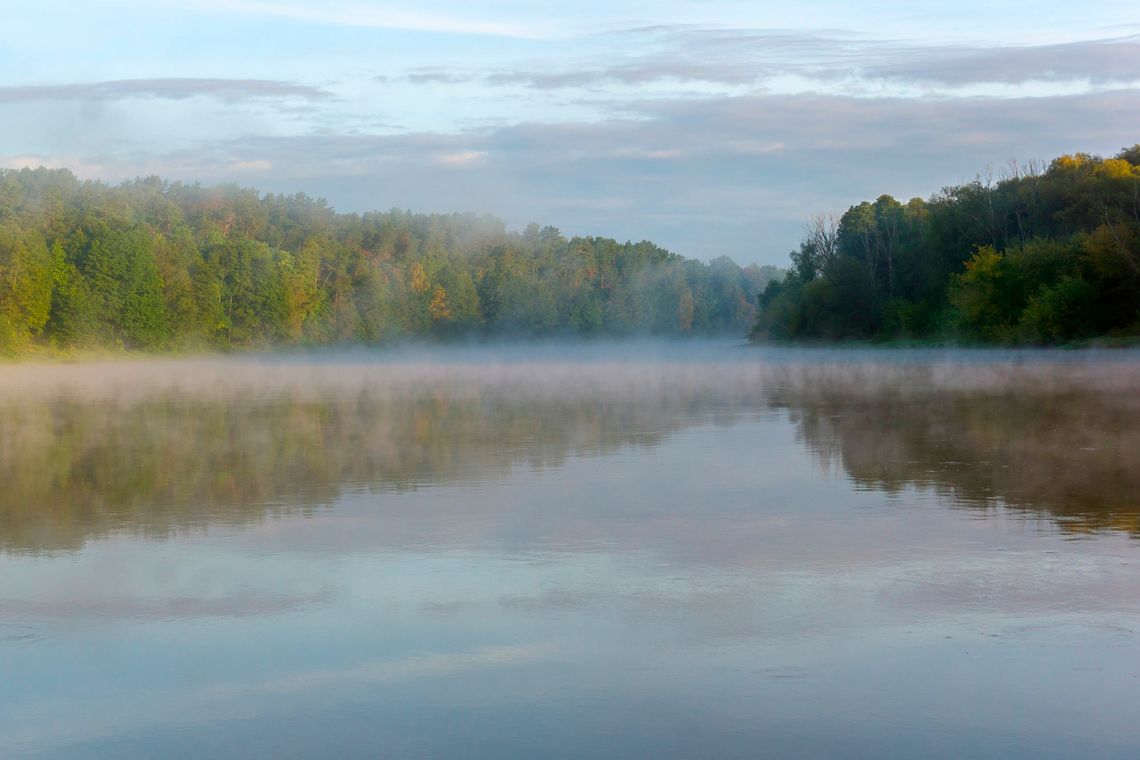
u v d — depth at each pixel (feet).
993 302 250.37
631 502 47.21
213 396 140.67
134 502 48.80
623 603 30.37
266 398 134.00
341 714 22.68
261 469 60.18
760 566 34.47
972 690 23.45
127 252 343.46
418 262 497.46
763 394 124.36
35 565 35.88
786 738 21.25
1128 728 21.49
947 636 26.99
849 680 24.14
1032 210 285.43
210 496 50.39
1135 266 214.69
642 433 78.59
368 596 31.50
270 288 394.73
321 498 49.39
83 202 407.44
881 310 330.75
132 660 26.13
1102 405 96.37
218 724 22.30
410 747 21.03
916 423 82.53
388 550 37.63
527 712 22.63
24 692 24.16
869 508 44.93
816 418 89.15
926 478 53.26
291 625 28.73
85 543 39.55
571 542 38.63
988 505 45.27
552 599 30.89
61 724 22.40
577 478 55.11
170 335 361.51
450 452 67.72
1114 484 50.55
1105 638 26.71
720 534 39.73
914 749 20.70
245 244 394.11
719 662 25.41
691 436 75.92
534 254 599.57
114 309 341.41
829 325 338.75
